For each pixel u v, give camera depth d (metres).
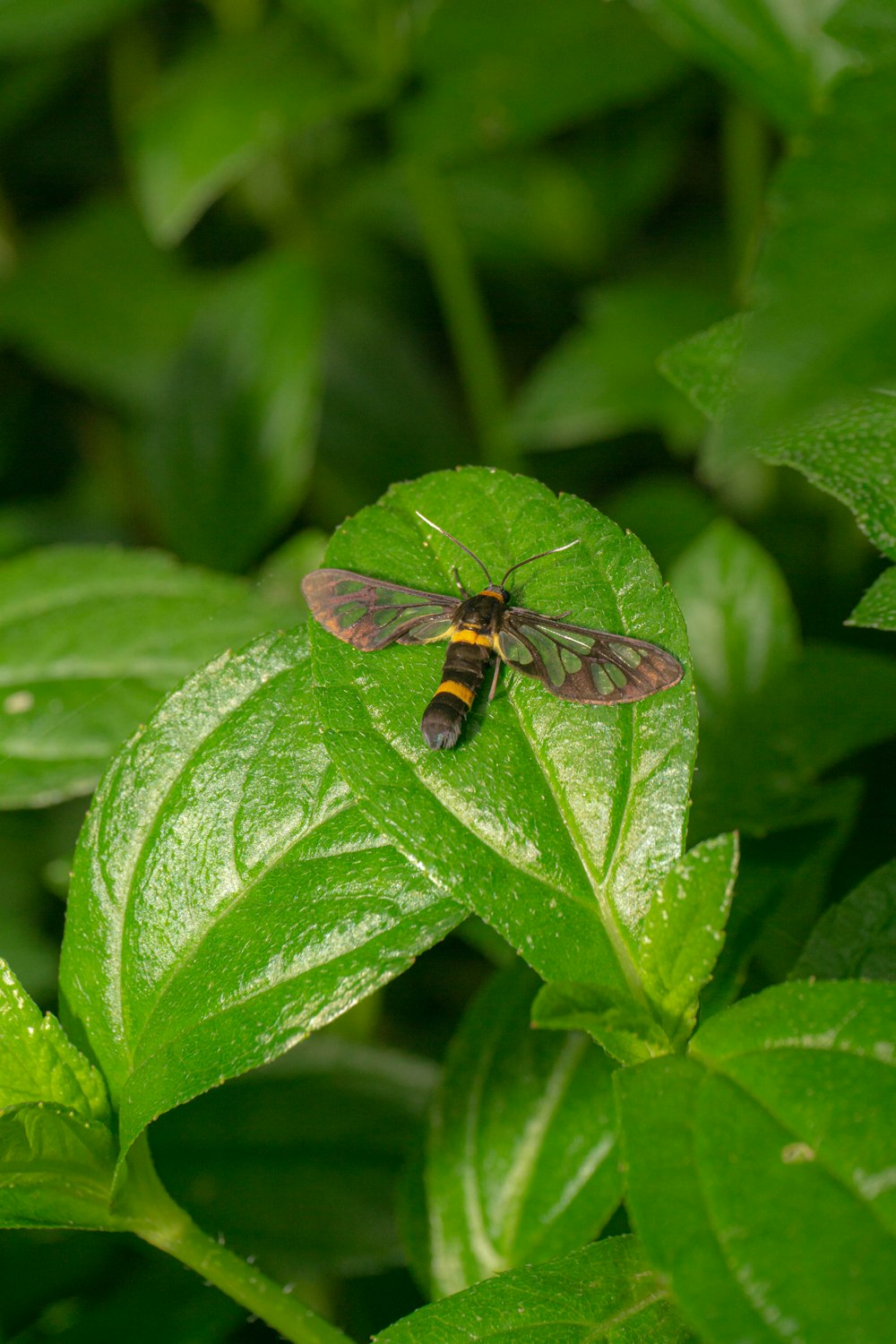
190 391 0.61
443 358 0.83
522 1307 0.45
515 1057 0.48
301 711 0.46
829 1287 0.43
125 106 0.79
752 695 0.51
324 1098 0.50
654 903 0.45
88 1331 0.50
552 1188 0.48
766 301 0.44
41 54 0.75
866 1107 0.44
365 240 0.82
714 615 0.52
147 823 0.46
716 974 0.48
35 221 0.86
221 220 0.80
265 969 0.46
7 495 0.78
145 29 0.78
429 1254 0.48
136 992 0.46
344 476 0.72
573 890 0.45
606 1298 0.45
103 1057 0.46
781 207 0.44
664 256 0.77
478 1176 0.48
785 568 0.62
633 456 0.72
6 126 0.77
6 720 0.51
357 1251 0.49
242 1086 0.50
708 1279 0.43
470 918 0.50
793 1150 0.44
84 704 0.51
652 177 0.75
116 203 0.76
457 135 0.63
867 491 0.46
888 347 0.44
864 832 0.52
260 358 0.60
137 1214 0.46
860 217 0.44
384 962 0.46
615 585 0.47
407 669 0.46
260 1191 0.50
